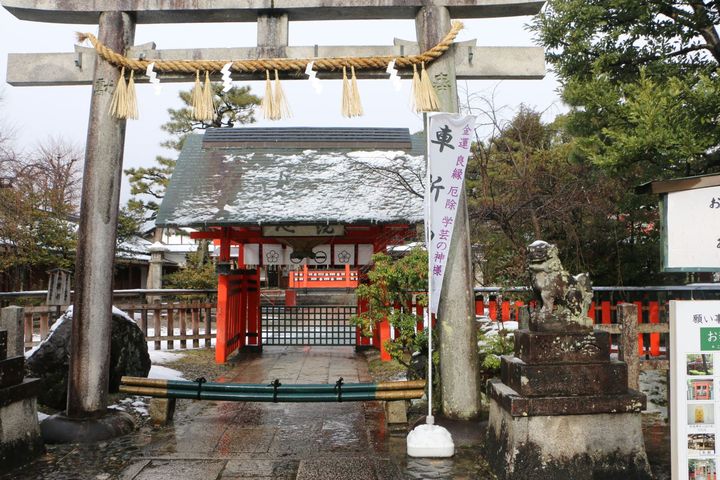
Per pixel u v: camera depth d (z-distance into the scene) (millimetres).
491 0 5957
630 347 5320
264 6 5930
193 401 7586
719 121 7289
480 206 11086
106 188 5895
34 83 6078
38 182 21844
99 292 5852
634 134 7676
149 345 13328
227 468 4875
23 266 20312
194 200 11719
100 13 5996
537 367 4438
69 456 5152
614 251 12250
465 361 5883
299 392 6059
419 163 13125
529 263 4723
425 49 5977
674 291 9922
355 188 12250
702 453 3770
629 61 9211
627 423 4473
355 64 5879
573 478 4309
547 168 12117
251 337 12836
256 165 13312
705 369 4004
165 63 5859
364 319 8094
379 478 4629
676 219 4648
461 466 4902
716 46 8750
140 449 5406
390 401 6156
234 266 13273
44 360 6586
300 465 4945
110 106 5910
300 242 11914
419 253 7977
